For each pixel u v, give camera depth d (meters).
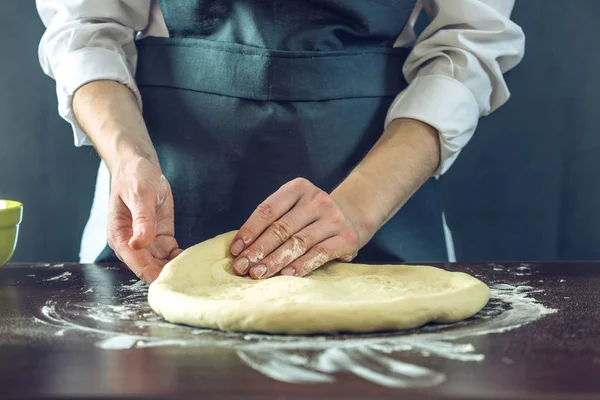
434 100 1.30
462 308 0.94
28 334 0.90
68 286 1.16
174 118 1.39
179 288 1.02
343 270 1.12
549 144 1.97
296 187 1.13
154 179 1.09
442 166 1.32
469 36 1.35
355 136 1.37
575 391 0.68
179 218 1.41
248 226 1.09
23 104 2.01
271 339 0.87
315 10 1.34
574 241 1.99
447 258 1.47
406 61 1.40
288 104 1.34
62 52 1.38
